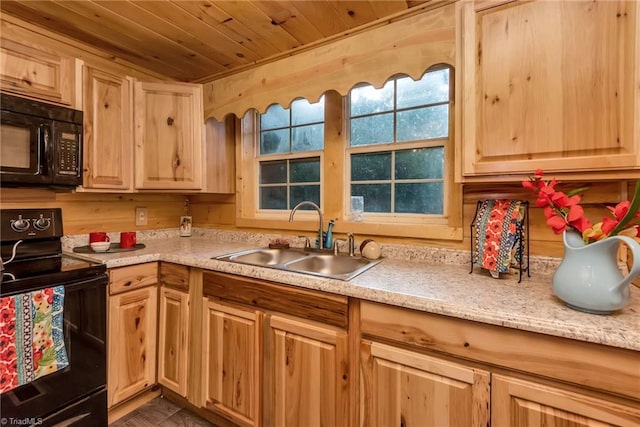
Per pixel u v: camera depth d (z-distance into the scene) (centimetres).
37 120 150
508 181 114
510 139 111
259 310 141
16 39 145
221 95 205
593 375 80
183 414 172
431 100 169
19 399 119
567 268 93
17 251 157
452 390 98
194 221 259
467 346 96
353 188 192
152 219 240
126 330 164
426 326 102
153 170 200
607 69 96
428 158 169
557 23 102
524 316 87
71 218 192
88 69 173
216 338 155
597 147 98
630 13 93
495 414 92
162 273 179
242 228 230
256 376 141
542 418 86
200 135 212
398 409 108
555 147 104
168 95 204
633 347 74
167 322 176
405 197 176
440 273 134
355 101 191
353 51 156
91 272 145
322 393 124
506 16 110
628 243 81
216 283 155
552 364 85
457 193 153
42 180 151
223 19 160
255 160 232
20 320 118
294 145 217
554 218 98
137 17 160
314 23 160
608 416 78
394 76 147
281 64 180
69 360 134
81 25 169
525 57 108
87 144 173
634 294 103
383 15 151
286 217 217
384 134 182
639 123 92
